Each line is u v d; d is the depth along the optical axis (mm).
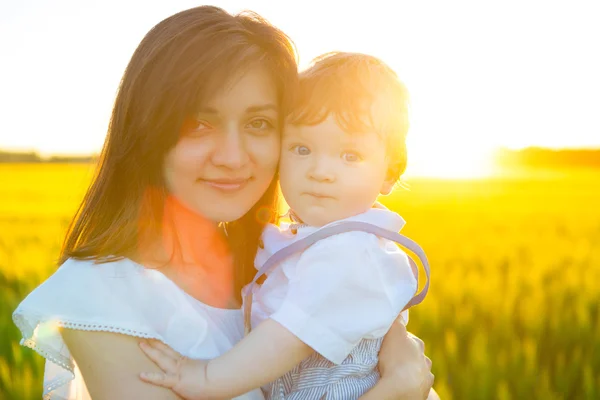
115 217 1898
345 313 1807
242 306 2131
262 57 1845
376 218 1955
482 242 13375
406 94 1998
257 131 1917
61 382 2049
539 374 5371
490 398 5012
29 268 9281
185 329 1857
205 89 1778
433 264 10438
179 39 1797
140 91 1831
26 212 21812
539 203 28000
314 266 1825
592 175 66688
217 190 1885
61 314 1738
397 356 2059
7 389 4844
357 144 1904
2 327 6207
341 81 1897
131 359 1740
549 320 6625
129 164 1861
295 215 2125
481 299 7266
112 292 1785
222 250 2182
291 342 1778
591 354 5609
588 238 14758
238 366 1751
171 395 1730
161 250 1968
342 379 1958
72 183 40438
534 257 10891
